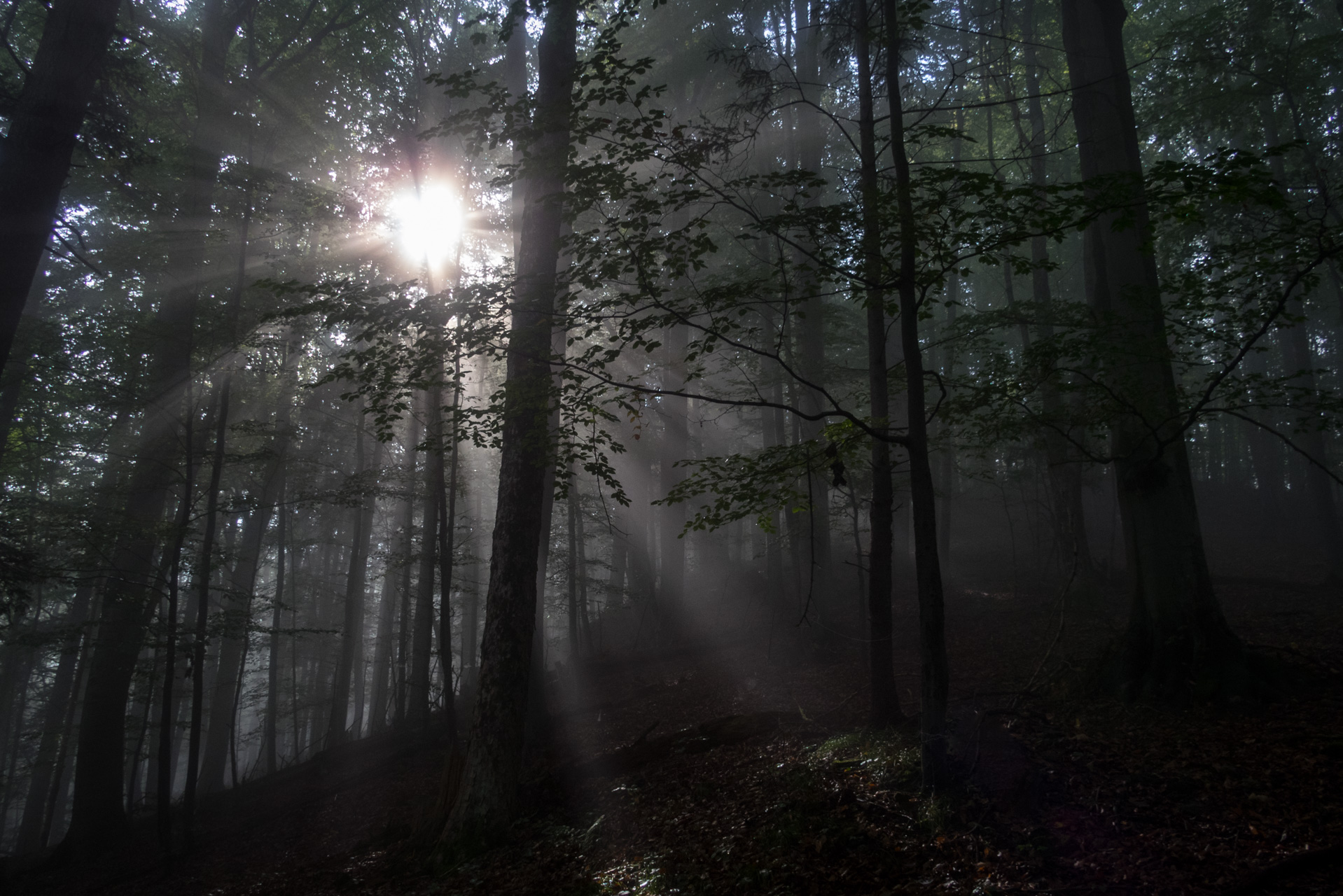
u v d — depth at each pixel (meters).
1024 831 6.22
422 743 16.58
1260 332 7.79
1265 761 6.94
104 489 14.98
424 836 9.91
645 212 7.29
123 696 14.95
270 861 11.84
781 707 13.03
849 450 8.83
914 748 8.05
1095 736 8.09
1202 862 5.57
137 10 16.67
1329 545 17.72
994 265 6.94
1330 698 8.20
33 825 22.75
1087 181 6.13
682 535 8.06
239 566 23.16
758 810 7.98
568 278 8.06
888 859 6.30
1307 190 15.27
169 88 19.16
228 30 17.44
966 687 12.02
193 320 14.44
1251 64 17.97
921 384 7.08
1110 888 5.41
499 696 9.68
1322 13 22.19
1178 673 9.03
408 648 21.67
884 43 7.66
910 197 7.04
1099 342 9.69
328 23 20.00
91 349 15.00
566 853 8.38
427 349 8.12
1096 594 16.30
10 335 8.89
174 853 12.80
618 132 7.39
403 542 22.31
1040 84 24.23
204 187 15.80
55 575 11.23
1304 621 12.30
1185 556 9.43
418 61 19.05
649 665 19.45
